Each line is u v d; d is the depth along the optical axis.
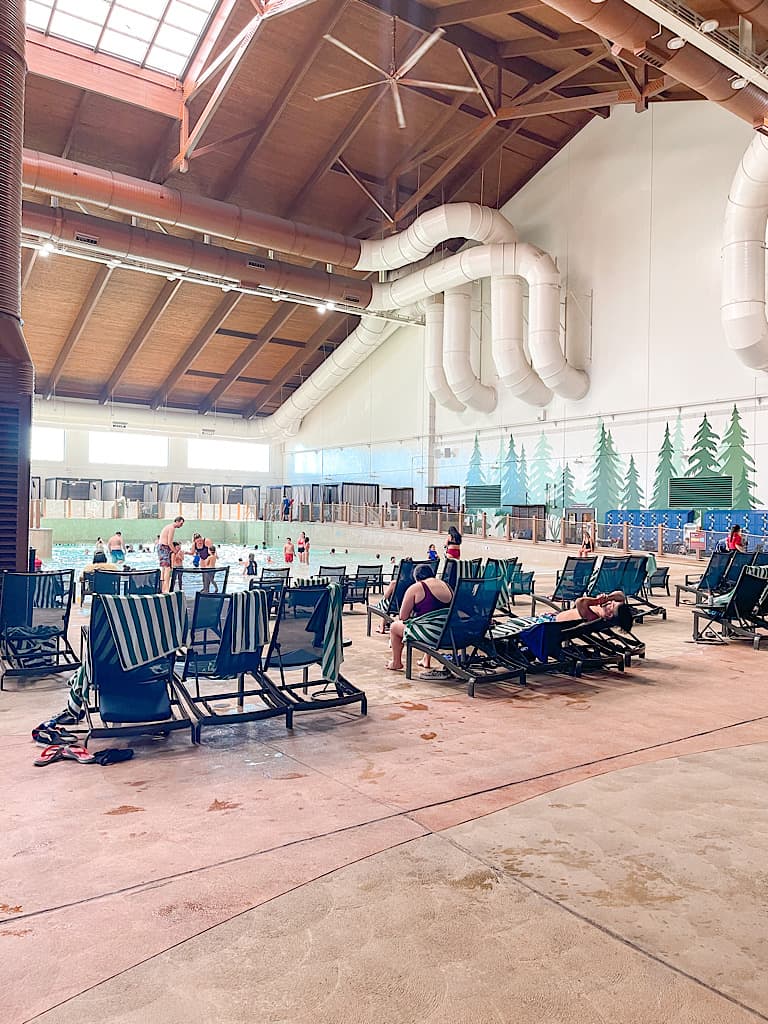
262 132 17.14
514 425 21.28
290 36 14.59
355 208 20.95
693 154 16.56
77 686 3.81
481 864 2.40
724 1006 1.67
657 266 17.30
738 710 4.51
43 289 21.33
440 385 22.09
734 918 2.07
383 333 23.84
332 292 19.27
